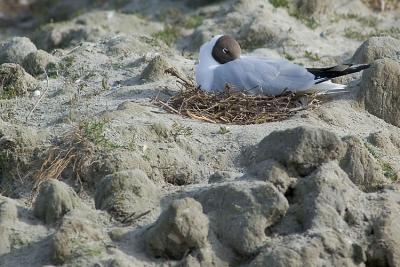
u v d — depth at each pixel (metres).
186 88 14.25
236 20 20.17
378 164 11.45
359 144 11.20
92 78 15.75
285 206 10.10
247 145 12.26
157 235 9.84
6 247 10.16
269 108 13.60
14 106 14.39
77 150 11.79
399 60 16.08
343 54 18.28
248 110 13.47
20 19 26.78
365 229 10.16
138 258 9.84
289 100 13.78
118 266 9.45
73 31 21.20
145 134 12.23
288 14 20.72
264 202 10.10
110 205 10.63
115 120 12.70
